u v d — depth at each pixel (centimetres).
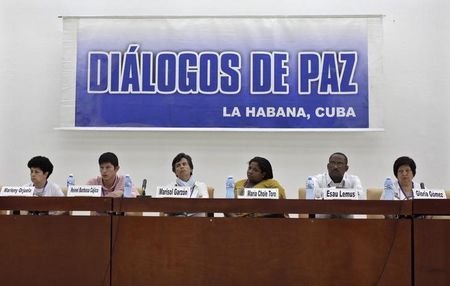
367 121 548
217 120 556
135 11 570
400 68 557
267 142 559
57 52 571
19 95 570
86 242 334
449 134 550
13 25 571
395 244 325
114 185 437
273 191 351
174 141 561
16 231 336
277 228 330
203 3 568
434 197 361
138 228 333
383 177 552
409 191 426
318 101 552
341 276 326
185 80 559
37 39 571
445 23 555
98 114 560
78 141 565
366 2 562
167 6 570
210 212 334
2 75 570
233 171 558
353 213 329
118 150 563
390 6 560
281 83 555
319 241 328
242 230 331
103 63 562
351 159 554
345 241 327
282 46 557
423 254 323
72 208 336
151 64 561
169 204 334
